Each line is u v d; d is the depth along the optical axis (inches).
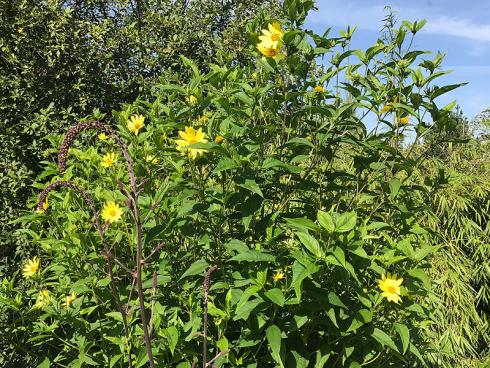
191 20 223.1
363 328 81.4
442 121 98.8
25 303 137.2
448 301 165.8
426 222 172.6
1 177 178.4
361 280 89.4
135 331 82.1
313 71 135.5
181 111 98.3
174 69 218.4
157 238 93.0
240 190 87.1
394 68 105.8
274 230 86.2
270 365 86.0
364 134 104.4
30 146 184.2
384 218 108.2
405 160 101.0
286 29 104.1
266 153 105.3
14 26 192.1
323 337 86.3
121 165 116.9
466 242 183.6
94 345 98.1
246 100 93.0
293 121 101.0
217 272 89.9
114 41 205.0
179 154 91.0
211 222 88.2
